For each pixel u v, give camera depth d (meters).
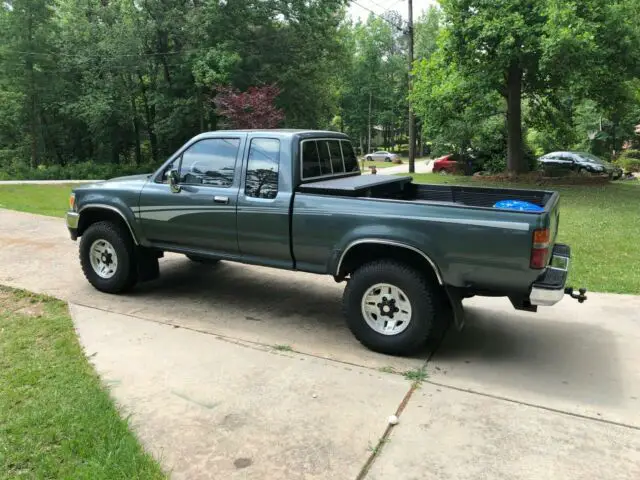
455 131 25.86
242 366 3.90
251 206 4.60
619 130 33.75
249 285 6.07
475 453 2.87
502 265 3.69
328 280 6.34
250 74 26.94
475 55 17.16
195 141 5.02
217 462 2.76
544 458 2.84
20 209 11.40
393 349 4.11
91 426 3.01
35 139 30.19
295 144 4.48
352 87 63.44
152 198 5.16
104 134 31.33
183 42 28.34
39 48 27.97
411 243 3.90
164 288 5.89
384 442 2.96
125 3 28.61
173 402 3.35
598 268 6.79
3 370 3.74
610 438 3.04
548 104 22.98
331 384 3.64
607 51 15.13
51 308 5.09
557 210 4.43
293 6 28.11
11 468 2.65
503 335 4.63
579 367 3.98
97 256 5.63
